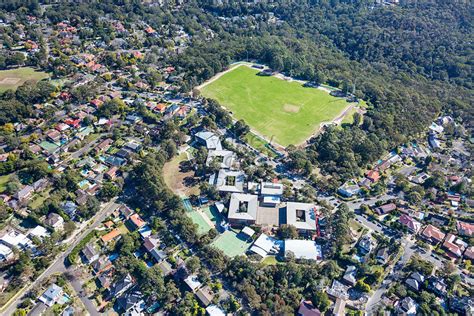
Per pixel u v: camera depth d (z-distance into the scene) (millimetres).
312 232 193500
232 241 187875
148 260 177750
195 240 184750
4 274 167250
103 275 169000
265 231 195000
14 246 175750
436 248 189750
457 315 158250
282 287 163875
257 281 165750
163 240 186125
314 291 163500
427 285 168375
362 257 181750
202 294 161000
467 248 190000
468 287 170875
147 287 162375
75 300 159250
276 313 153625
